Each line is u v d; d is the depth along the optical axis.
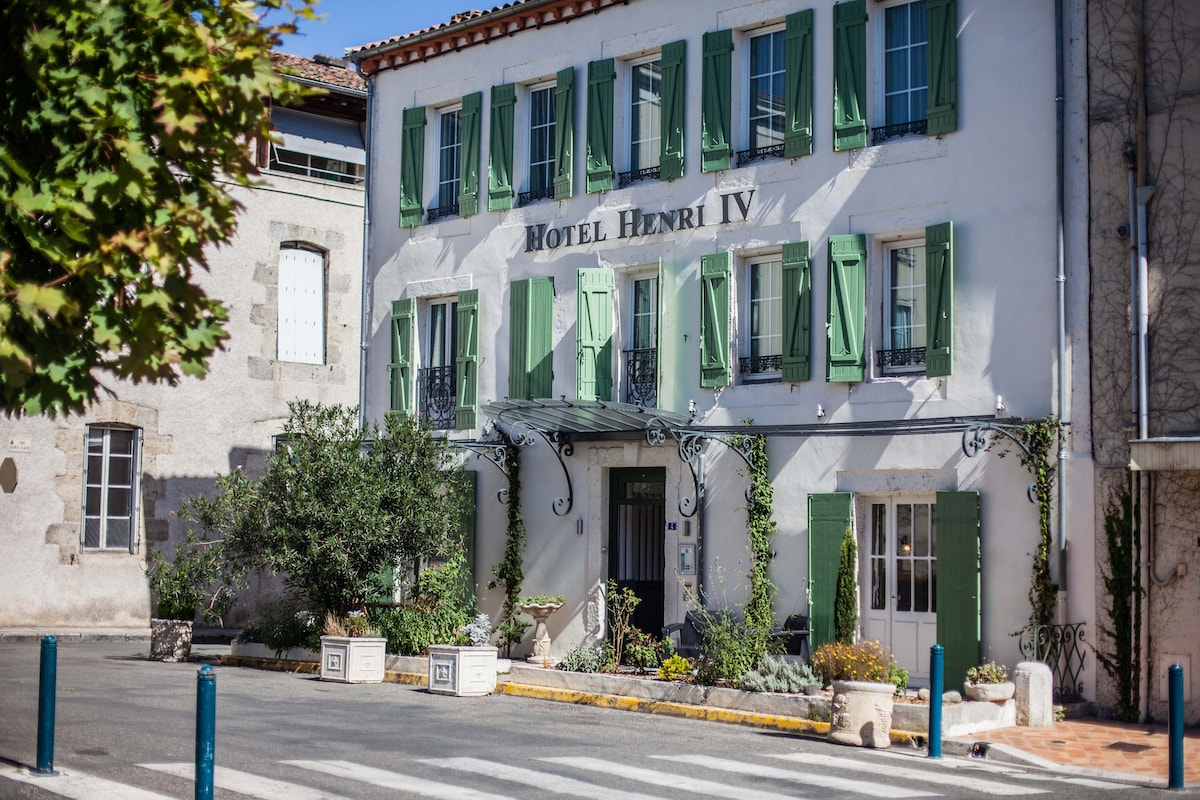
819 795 10.34
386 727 13.55
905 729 13.62
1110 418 15.38
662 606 19.45
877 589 17.22
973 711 13.89
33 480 25.41
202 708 8.24
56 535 25.56
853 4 17.52
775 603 17.73
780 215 18.12
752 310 18.66
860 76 17.44
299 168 28.61
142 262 6.88
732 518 18.23
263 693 16.39
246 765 10.93
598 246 20.00
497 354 21.09
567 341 20.23
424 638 19.20
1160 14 15.42
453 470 20.20
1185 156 15.23
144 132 6.81
